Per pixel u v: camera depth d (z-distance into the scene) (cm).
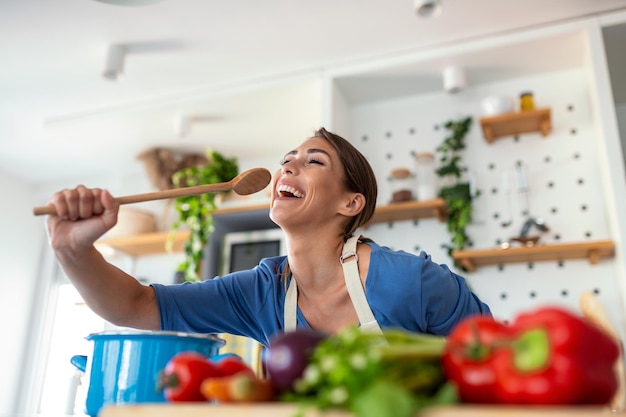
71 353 396
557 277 254
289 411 52
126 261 371
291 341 58
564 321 50
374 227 291
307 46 280
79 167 409
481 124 270
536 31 261
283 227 121
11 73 303
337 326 120
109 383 86
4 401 381
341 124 302
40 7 250
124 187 408
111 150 381
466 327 56
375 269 114
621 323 238
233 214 320
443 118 298
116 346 89
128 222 350
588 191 261
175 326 117
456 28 265
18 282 409
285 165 124
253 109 324
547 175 270
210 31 268
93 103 334
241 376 58
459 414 46
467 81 295
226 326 125
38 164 406
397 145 303
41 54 285
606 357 51
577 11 253
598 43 249
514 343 51
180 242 336
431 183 275
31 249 425
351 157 128
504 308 258
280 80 303
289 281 123
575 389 48
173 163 368
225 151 376
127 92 323
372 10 252
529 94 269
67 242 97
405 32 268
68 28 265
